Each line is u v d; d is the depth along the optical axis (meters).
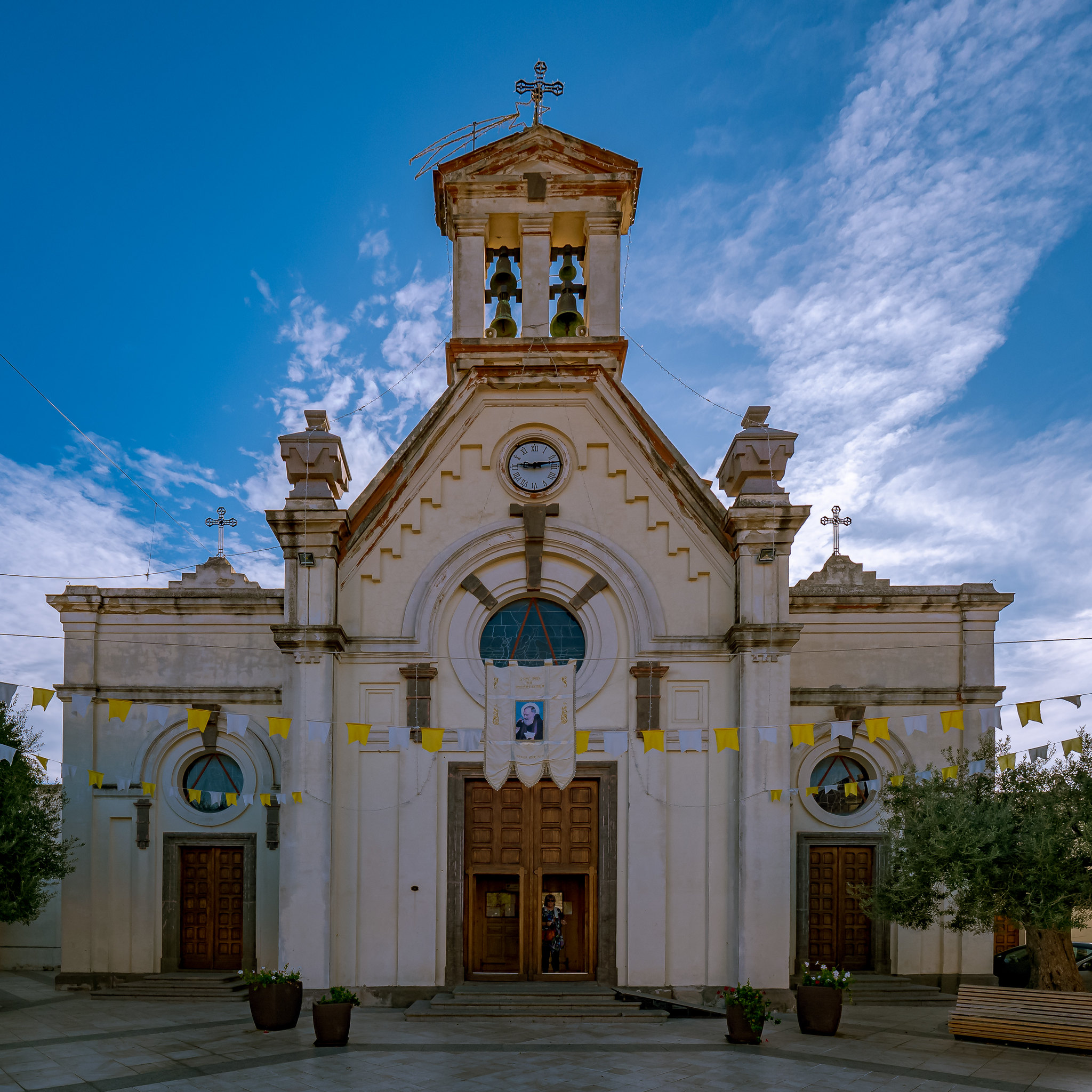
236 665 20.31
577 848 17.72
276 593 20.38
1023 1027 13.84
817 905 19.53
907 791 16.16
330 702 17.28
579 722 17.92
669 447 18.70
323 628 17.31
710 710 17.92
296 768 16.98
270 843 19.53
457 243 20.30
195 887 19.75
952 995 18.61
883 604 20.27
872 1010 17.31
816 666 20.22
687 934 17.20
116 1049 13.57
